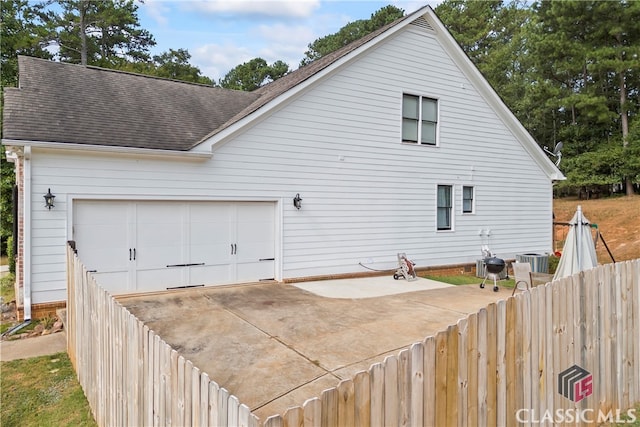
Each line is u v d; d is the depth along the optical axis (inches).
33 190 284.0
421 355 93.7
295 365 190.9
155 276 336.5
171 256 342.6
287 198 390.6
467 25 1283.2
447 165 498.3
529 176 580.1
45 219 288.4
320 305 305.1
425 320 264.7
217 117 426.3
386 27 438.6
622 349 157.2
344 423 79.9
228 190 361.1
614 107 1069.8
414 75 467.5
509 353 115.5
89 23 1063.6
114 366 134.0
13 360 219.9
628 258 613.0
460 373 102.3
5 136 273.9
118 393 130.1
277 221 387.9
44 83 366.0
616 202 917.2
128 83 434.6
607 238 732.0
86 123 327.6
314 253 407.5
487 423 108.9
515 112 1204.5
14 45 810.8
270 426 69.9
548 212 603.5
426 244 483.5
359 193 433.7
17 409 169.6
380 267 449.7
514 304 117.2
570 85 1096.2
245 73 1572.3
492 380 110.6
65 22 1020.5
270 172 380.8
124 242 323.0
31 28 903.7
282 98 375.9
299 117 393.7
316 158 405.7
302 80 386.6
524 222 575.5
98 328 154.2
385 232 452.4
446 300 327.6
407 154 465.7
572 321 137.5
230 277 370.6
